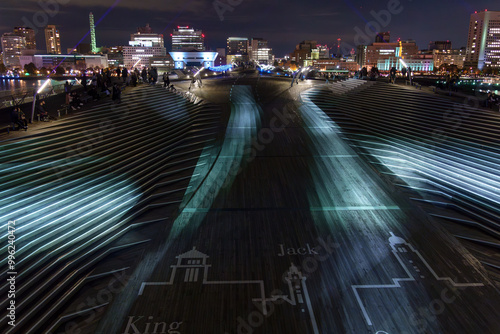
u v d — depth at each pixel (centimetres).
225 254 1416
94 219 1524
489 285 1257
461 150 2128
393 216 1684
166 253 1423
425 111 2750
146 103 2864
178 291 1223
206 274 1306
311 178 2053
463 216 1731
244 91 4112
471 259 1398
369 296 1202
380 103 3178
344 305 1165
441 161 2134
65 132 1966
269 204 1786
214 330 1069
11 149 1645
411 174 2133
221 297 1197
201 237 1527
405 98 3114
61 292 1242
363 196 1861
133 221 1648
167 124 2645
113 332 1064
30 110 2264
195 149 2411
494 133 2141
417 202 1842
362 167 2194
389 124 2761
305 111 3294
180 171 2120
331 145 2522
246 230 1575
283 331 1067
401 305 1165
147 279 1279
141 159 2056
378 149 2452
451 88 3228
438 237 1534
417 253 1427
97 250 1441
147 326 1081
